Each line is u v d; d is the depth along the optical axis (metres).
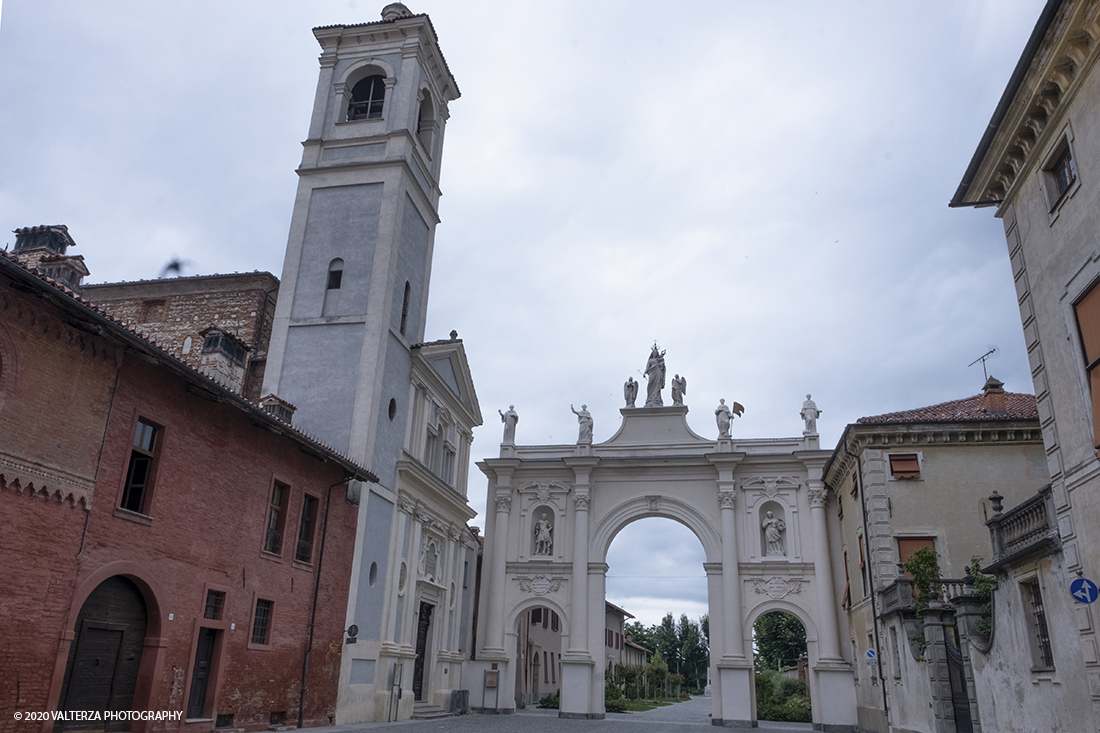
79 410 12.95
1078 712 11.34
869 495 24.30
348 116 30.92
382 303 25.98
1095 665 10.86
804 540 33.44
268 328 29.77
